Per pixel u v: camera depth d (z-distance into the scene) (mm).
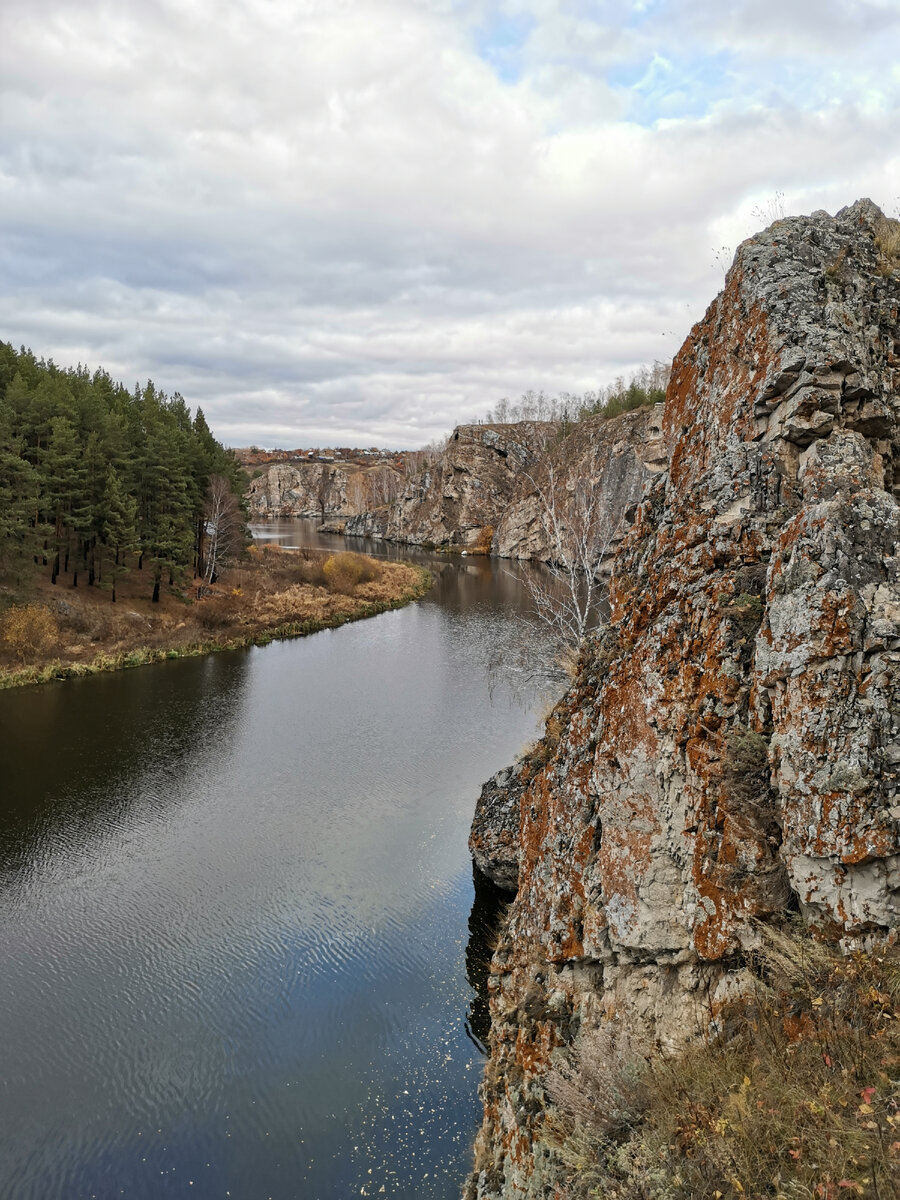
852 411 8719
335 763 29172
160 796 26547
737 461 8883
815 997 6301
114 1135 13500
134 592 58469
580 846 9398
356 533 162875
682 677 8180
